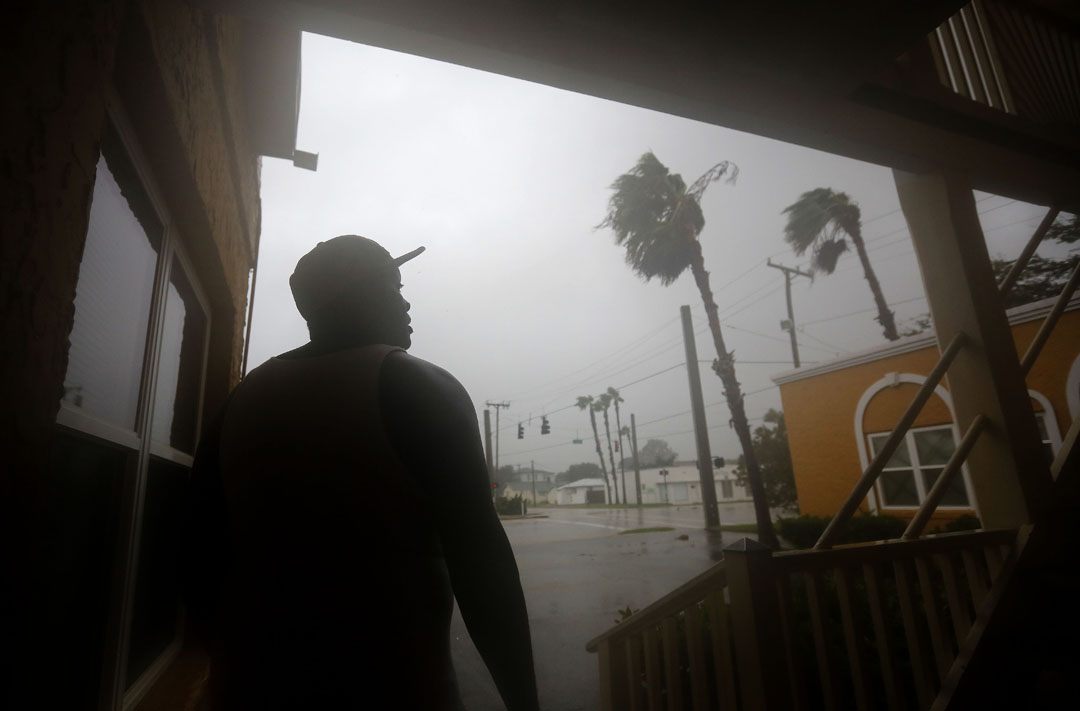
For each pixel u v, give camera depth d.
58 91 0.69
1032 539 2.62
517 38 1.89
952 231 2.99
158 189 1.64
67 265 0.73
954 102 2.83
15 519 0.59
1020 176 3.30
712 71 2.18
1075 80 3.62
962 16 3.29
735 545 1.96
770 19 1.90
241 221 2.98
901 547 2.33
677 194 18.95
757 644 1.81
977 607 2.51
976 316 2.88
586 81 2.18
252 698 0.58
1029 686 2.38
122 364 1.40
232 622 0.63
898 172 3.24
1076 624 2.45
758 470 15.70
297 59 3.14
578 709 4.25
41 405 0.65
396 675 0.58
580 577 10.56
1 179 0.57
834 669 1.98
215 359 2.62
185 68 1.52
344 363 0.69
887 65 2.62
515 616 0.61
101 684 1.29
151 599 1.75
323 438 0.64
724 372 16.75
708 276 18.20
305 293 0.79
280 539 0.62
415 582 0.62
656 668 2.58
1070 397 9.21
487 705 4.46
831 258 23.34
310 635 0.59
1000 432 2.77
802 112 2.51
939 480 2.65
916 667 2.23
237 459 0.67
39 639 0.95
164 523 1.91
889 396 12.43
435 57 1.94
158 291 1.67
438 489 0.63
